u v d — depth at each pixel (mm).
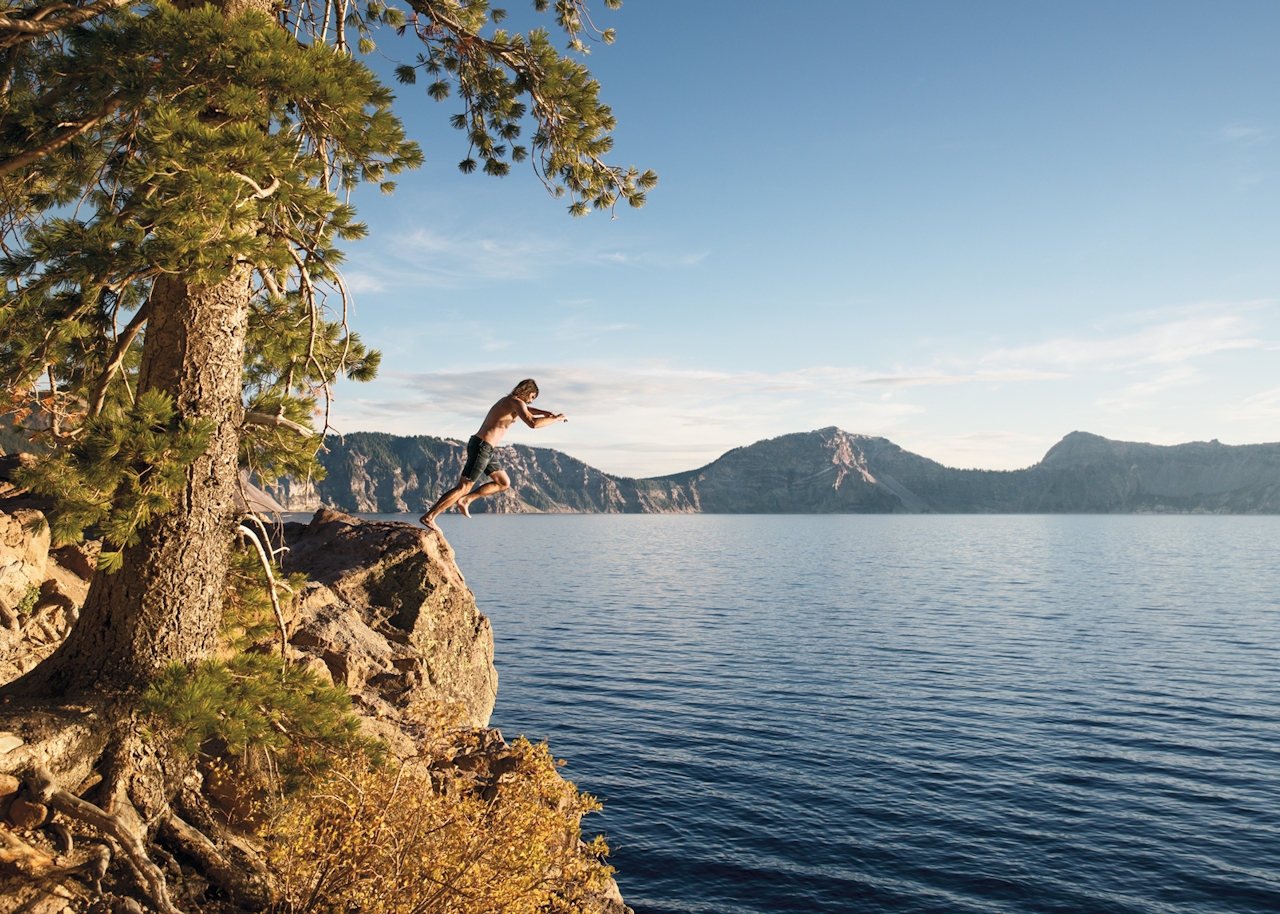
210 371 6828
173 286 6734
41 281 6457
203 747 7098
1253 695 36031
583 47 10781
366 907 6180
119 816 5656
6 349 7387
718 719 31438
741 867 18766
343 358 8633
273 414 7957
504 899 6676
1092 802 22734
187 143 5645
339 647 10977
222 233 5945
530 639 51094
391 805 6766
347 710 7332
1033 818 21594
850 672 41062
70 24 6395
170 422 6441
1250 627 58625
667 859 19141
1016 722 31203
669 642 50344
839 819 21516
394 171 8281
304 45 7109
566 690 36281
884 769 25531
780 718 31641
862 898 17375
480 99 10586
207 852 6105
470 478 8797
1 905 4598
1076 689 37188
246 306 7242
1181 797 23109
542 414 9156
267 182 6383
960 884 18000
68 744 5625
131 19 6070
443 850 6715
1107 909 16922
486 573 107000
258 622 8219
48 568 9148
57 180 8367
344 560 14141
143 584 6445
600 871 8070
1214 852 19547
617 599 76188
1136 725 30828
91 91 6449
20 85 7594
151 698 5852
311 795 6699
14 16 6070
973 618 63656
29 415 8141
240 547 8477
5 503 9336
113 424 5801
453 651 14516
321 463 8734
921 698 35219
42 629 8398
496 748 10453
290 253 6668
